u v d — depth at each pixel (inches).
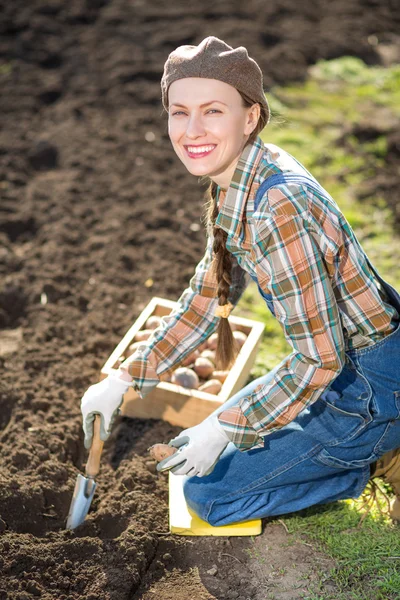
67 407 126.9
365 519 106.6
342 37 247.9
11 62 230.8
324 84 226.2
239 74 81.1
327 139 200.7
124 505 107.3
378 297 90.8
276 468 98.8
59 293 154.3
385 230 171.0
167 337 103.6
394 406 93.8
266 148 86.5
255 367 135.5
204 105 81.4
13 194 181.5
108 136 202.1
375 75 231.6
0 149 194.9
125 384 101.5
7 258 162.1
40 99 216.8
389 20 262.1
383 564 100.1
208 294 102.0
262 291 90.8
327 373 86.6
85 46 240.1
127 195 181.9
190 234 171.6
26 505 105.9
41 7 255.6
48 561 97.7
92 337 143.5
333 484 102.0
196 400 118.0
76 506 103.9
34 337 142.5
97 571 98.0
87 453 121.7
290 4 265.4
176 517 105.0
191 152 84.1
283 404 88.7
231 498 101.2
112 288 155.9
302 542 103.9
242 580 99.0
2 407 126.4
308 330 84.4
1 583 94.2
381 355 92.5
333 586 97.9
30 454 114.3
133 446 119.4
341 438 95.3
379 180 186.2
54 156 196.4
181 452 92.9
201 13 257.9
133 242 168.2
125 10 259.3
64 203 177.6
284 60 233.6
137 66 229.6
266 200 82.6
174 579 99.1
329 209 85.0
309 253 82.4
